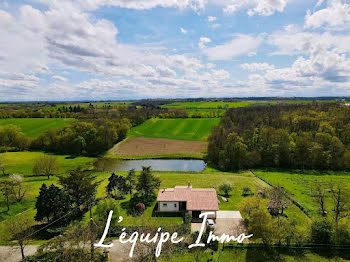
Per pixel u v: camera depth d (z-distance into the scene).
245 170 77.94
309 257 32.06
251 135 89.31
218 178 66.38
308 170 76.81
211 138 94.00
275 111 130.25
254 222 33.94
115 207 41.84
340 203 46.72
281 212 43.75
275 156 80.44
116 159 94.25
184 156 94.62
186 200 45.59
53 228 38.91
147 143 115.25
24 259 30.38
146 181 51.06
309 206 46.47
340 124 92.12
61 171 78.00
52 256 30.86
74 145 101.25
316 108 128.25
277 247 34.09
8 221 42.03
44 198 39.44
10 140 105.94
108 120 129.50
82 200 44.16
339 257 31.92
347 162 75.00
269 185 60.31
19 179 54.09
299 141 79.56
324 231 33.50
